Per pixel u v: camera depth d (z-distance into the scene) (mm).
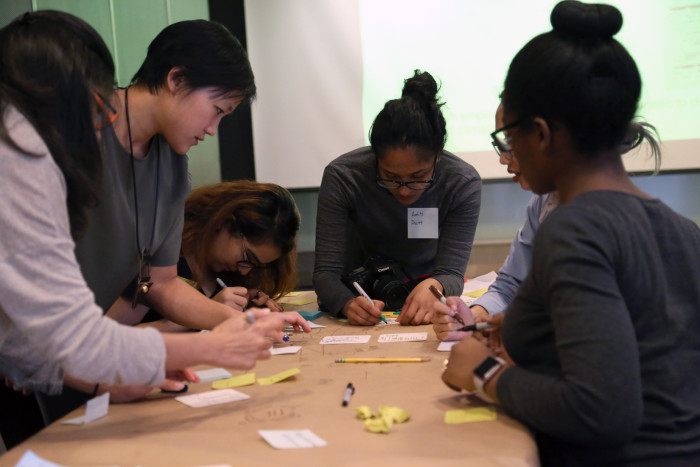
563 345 780
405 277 2008
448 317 1466
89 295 870
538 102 865
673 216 879
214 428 933
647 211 856
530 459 797
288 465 781
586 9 849
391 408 956
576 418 763
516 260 1662
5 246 821
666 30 2973
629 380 746
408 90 1799
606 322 756
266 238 1844
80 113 884
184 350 945
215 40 1237
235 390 1129
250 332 1014
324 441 860
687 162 3029
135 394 1075
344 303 1778
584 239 791
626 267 802
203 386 1172
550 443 910
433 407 1003
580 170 885
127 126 1275
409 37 3150
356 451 823
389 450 826
